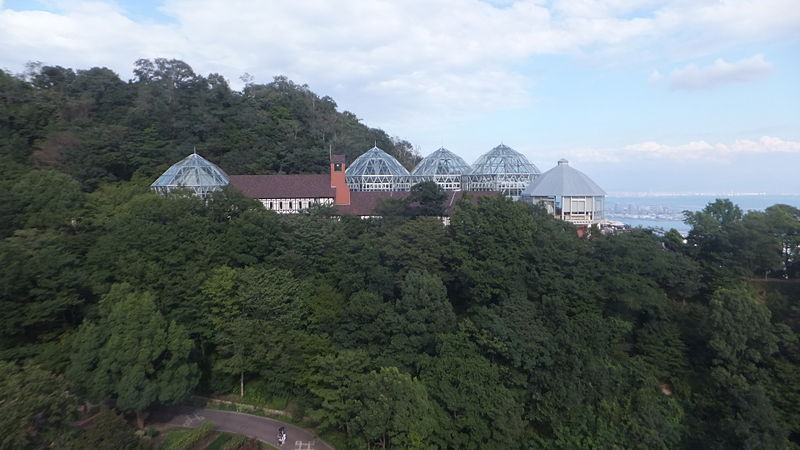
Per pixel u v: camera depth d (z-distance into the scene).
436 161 110.06
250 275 56.81
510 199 69.44
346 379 48.97
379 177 108.00
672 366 55.56
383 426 43.47
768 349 48.91
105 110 124.31
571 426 48.94
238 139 122.75
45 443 35.47
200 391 58.25
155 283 54.12
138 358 45.94
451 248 62.19
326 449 47.84
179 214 62.81
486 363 49.44
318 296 58.53
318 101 178.00
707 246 65.69
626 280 57.12
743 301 50.62
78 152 90.69
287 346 53.84
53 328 52.22
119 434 38.81
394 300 61.56
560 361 50.56
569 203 82.56
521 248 59.88
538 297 58.81
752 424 44.81
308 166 126.56
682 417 51.53
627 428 47.53
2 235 55.81
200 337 58.50
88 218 63.69
